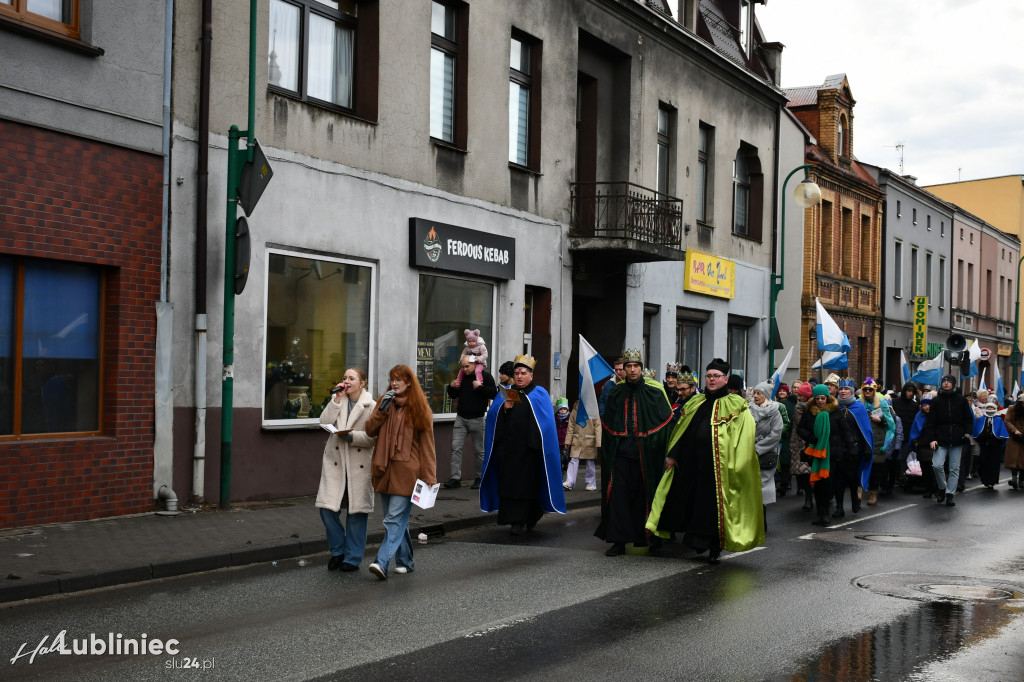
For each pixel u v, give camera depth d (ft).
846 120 120.57
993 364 187.62
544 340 64.90
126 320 38.99
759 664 21.15
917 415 61.16
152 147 39.88
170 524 36.78
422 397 29.91
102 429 38.81
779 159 99.09
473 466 57.00
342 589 28.09
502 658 21.18
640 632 23.70
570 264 66.95
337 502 30.35
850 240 120.06
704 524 33.73
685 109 80.74
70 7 37.27
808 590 29.22
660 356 77.41
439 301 55.62
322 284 47.93
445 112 56.44
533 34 62.59
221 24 42.83
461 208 56.49
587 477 54.24
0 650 21.45
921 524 45.50
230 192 41.47
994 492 63.77
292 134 45.91
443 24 56.18
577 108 71.31
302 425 46.21
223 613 25.00
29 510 35.53
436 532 39.32
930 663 21.48
